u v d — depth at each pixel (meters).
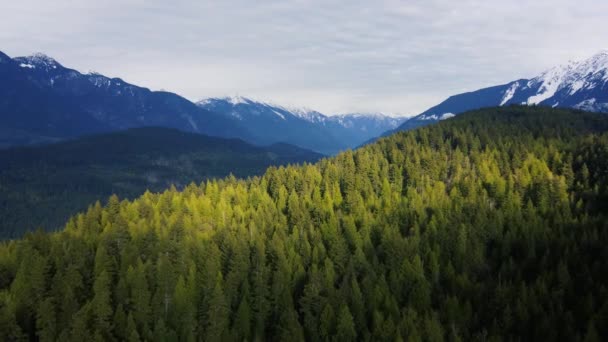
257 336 80.31
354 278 88.94
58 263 99.00
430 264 99.38
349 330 79.56
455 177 153.88
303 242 110.00
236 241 106.19
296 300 94.62
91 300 90.00
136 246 105.12
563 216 121.12
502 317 83.88
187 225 119.62
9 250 114.69
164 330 78.75
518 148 174.75
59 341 73.88
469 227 113.69
